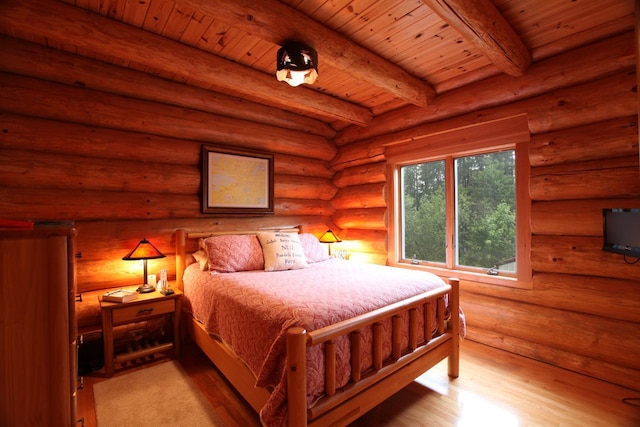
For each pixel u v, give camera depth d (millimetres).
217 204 3434
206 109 3383
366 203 4117
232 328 2000
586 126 2398
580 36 2322
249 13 1841
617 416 1907
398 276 2484
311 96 3312
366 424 1850
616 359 2256
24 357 1231
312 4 2000
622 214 2064
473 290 3049
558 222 2512
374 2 1985
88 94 2707
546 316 2578
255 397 1707
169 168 3160
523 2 1969
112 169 2828
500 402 2061
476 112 3014
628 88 2174
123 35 2186
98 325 2730
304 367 1379
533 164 2646
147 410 1987
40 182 2523
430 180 3611
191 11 2078
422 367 2102
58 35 1998
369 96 3553
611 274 2279
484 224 3117
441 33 2332
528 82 2625
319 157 4422
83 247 2715
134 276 2963
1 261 1196
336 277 2521
